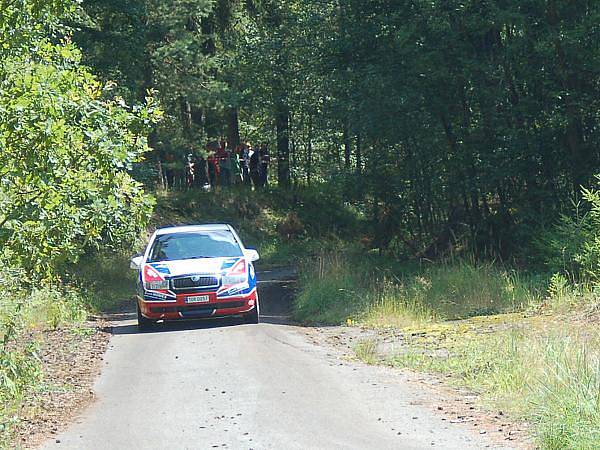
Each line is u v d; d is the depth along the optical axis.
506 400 11.46
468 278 22.36
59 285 24.98
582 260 22.14
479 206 33.56
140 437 10.27
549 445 9.09
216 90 50.00
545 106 29.28
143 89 46.09
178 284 20.30
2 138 11.98
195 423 10.77
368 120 32.03
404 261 35.12
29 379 13.07
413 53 30.77
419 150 33.69
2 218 12.26
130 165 13.25
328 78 35.72
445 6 29.58
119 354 16.84
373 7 32.84
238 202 53.94
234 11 57.00
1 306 15.39
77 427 10.99
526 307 20.30
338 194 37.91
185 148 51.50
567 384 10.66
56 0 13.96
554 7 28.14
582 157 29.33
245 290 20.61
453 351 15.55
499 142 30.45
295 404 11.58
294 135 60.78
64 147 12.43
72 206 12.73
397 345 16.73
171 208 49.69
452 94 31.50
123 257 35.66
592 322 16.91
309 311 23.22
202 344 17.44
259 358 15.38
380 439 9.71
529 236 29.78
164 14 46.34
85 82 13.90
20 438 10.56
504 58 29.62
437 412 11.06
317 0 39.00
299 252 48.84
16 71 12.95
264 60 53.56
